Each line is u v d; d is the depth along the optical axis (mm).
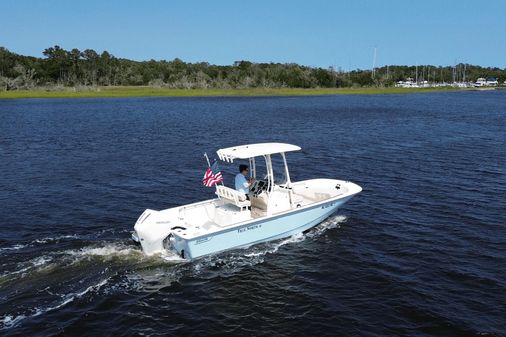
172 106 85438
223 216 15562
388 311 11836
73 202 21266
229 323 11359
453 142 39438
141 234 14375
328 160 31750
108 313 11742
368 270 14125
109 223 18234
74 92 121625
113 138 42781
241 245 15273
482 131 47031
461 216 19016
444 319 11422
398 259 14938
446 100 106562
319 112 71875
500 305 12039
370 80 169500
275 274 13820
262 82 146500
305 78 151500
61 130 48688
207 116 65188
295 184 19312
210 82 147625
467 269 14125
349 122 56562
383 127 51156
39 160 31719
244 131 47844
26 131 47719
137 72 160250
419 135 44250
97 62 153375
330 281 13453
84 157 32875
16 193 22906
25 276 13516
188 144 39062
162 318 11562
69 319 11461
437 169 28297
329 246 15930
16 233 17062
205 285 13133
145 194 22844
